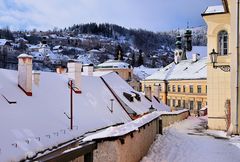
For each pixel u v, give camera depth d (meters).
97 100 24.61
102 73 33.53
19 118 14.72
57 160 5.18
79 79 23.19
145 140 12.16
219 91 24.69
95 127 19.48
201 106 65.50
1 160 10.78
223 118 24.34
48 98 18.89
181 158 11.57
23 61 17.56
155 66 156.62
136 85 77.38
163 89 74.56
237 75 17.39
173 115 29.77
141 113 29.20
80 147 6.23
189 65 74.12
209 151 13.09
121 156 8.31
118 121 23.64
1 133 12.55
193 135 19.45
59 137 15.09
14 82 17.70
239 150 13.37
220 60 24.02
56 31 190.88
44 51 126.88
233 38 17.73
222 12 24.16
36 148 12.87
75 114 19.19
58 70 27.09
